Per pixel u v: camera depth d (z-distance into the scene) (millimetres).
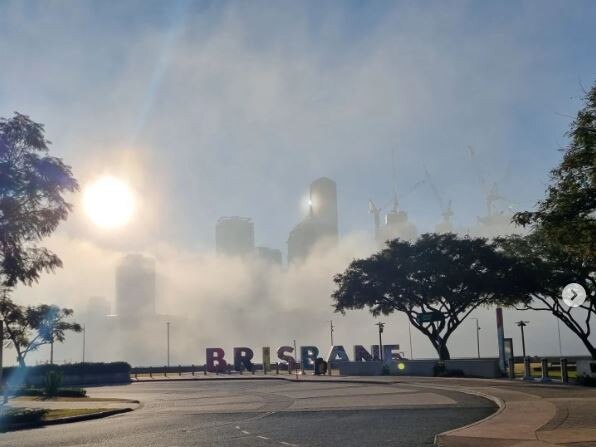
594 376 33000
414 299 61781
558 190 19438
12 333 61281
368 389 37781
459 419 20469
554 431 15992
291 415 23766
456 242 57906
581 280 45531
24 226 34281
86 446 17219
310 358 78000
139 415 27172
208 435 18531
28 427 24656
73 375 69250
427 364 51656
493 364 47156
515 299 53781
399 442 15742
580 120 18719
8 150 33562
